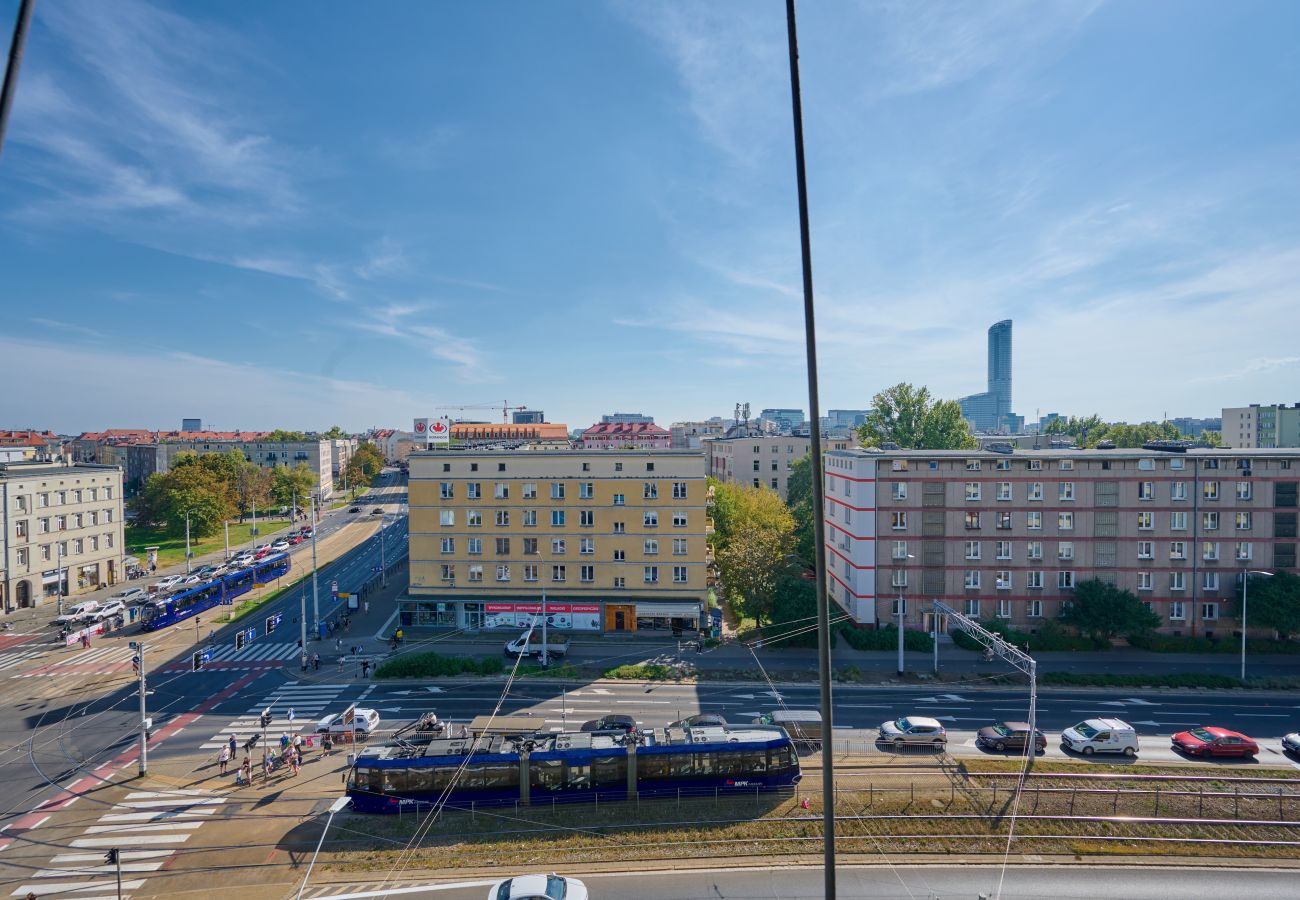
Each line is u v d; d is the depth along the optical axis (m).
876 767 32.75
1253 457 54.41
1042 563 55.75
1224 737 34.31
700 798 30.22
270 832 28.03
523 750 30.45
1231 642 52.97
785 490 117.69
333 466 192.75
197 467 114.88
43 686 47.19
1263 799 29.09
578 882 21.97
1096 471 55.34
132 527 119.94
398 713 41.47
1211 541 54.56
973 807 28.55
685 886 23.88
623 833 27.42
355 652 54.75
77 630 59.78
